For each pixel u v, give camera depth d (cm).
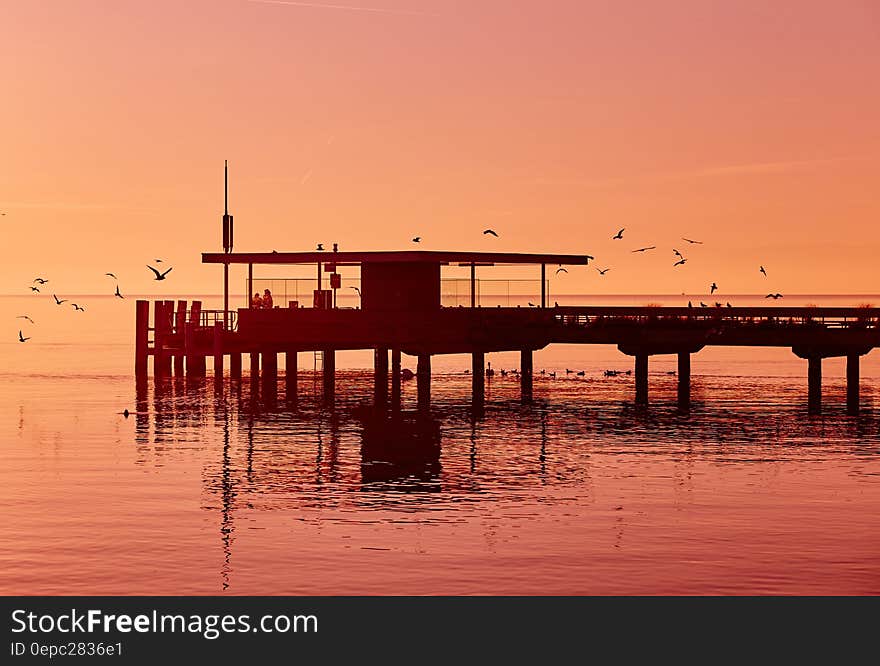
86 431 6425
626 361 13925
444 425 6775
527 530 4019
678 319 7638
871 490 4700
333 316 8031
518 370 11831
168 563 3641
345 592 3403
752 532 3975
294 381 8888
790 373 11412
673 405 7919
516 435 6350
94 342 16988
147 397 8206
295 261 8150
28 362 12194
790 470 5162
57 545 3819
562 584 3447
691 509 4347
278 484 4850
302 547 3806
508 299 8350
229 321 8694
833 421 6975
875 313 7269
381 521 4156
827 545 3809
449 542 3859
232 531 4006
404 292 7950
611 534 3956
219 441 6066
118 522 4131
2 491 4669
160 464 5325
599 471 5153
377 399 8181
